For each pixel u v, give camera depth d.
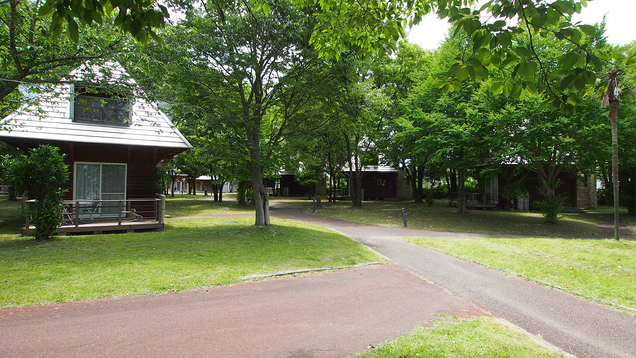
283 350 3.63
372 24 5.19
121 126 13.21
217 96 11.02
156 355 3.45
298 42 10.50
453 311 5.12
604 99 12.82
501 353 3.64
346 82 10.88
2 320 4.19
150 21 3.16
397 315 4.84
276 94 11.69
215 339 3.87
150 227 12.38
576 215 22.42
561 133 15.87
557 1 2.47
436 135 18.47
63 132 11.96
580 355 3.96
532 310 5.47
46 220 9.74
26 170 9.30
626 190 22.48
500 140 15.88
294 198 41.31
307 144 12.38
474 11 2.78
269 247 9.41
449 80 3.05
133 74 9.53
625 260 8.98
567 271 7.88
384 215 21.25
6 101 8.81
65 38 8.59
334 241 11.13
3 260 6.95
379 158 32.75
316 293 5.80
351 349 3.68
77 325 4.12
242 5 10.52
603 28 15.78
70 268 6.44
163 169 27.89
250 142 11.06
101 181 13.32
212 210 22.67
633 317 5.18
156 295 5.32
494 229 16.38
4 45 9.12
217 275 6.51
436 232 15.06
